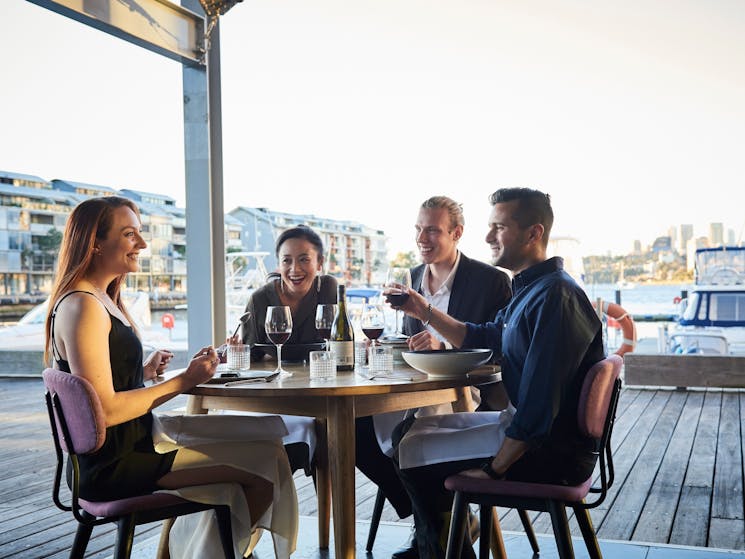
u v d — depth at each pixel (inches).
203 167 208.2
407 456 82.6
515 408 79.6
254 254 501.7
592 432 72.3
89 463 74.1
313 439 104.9
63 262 77.4
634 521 127.0
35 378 362.6
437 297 120.3
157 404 76.5
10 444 201.3
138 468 75.1
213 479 78.9
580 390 73.5
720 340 355.3
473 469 77.9
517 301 79.4
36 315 416.8
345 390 76.9
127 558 74.0
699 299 378.6
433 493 83.3
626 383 294.8
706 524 124.6
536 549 109.2
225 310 212.7
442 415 89.4
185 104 208.5
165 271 665.6
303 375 89.5
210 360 80.1
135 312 453.4
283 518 84.5
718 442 191.6
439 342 101.1
